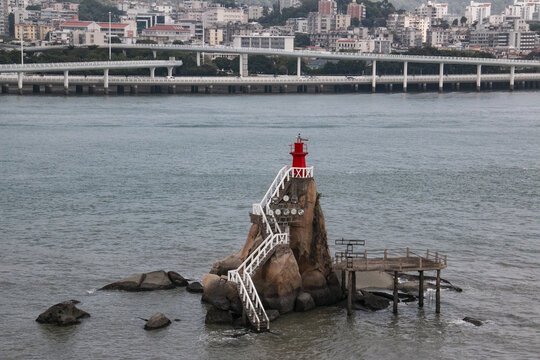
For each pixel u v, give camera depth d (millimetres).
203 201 143375
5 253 108062
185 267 102812
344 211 135375
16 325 83875
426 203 142875
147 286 93375
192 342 80500
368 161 195000
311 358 77562
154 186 157875
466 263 105250
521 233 121250
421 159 199375
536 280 99000
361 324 84625
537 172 179875
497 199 147250
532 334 83438
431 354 78812
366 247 112375
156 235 118312
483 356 78625
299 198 88750
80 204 139750
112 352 78312
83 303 89688
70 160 192000
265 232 87250
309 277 88688
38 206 137750
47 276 98562
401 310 88375
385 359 77812
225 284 88750
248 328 83312
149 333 82375
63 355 77688
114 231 120562
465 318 86125
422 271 88812
